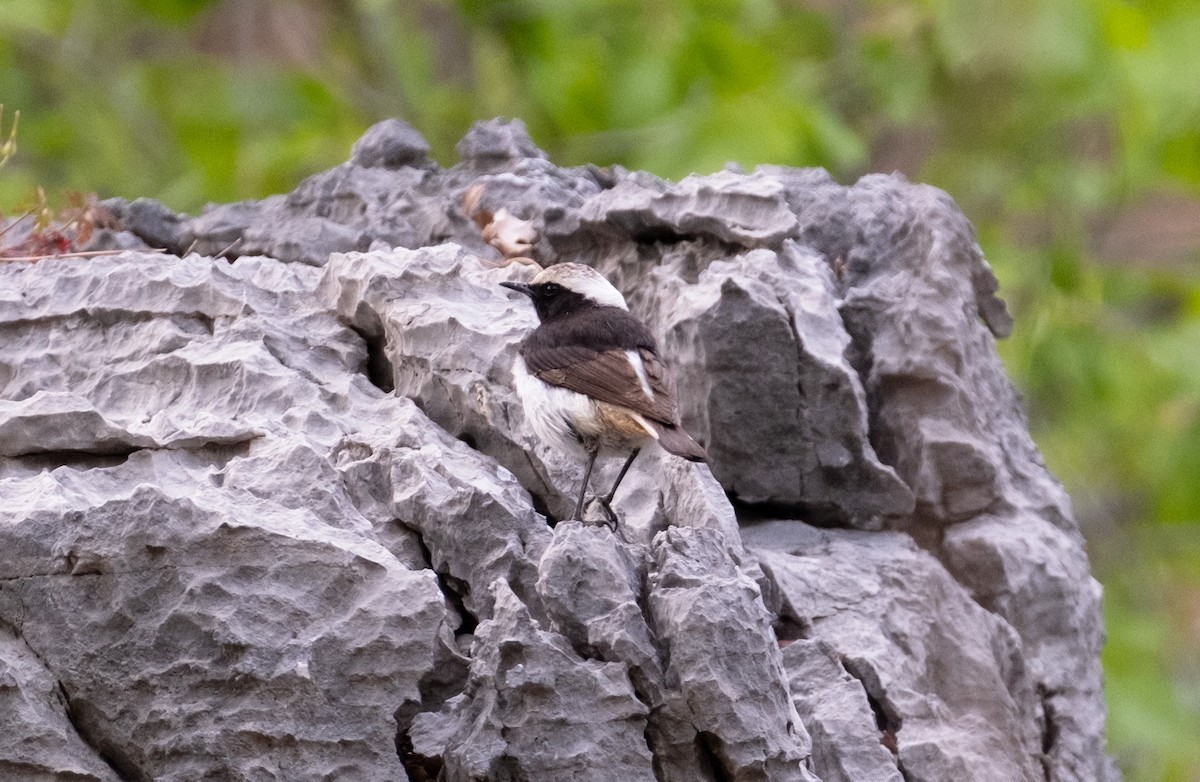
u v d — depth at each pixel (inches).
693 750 307.7
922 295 449.1
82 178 1022.4
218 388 393.7
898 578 414.3
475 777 292.7
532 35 995.9
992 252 951.0
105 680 297.1
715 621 306.0
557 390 377.4
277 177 983.6
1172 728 851.4
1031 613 440.8
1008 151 960.9
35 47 1065.5
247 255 513.0
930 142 1055.6
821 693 366.0
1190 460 966.4
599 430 375.6
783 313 417.1
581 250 499.5
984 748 389.4
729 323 416.5
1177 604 1025.5
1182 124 941.2
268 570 302.2
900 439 445.1
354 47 1094.4
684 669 303.7
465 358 400.2
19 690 289.9
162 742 295.4
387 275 416.2
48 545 299.1
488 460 386.3
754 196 450.3
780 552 418.0
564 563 313.0
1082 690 444.5
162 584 298.2
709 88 941.2
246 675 294.4
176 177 1047.0
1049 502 473.7
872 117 1047.0
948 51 882.8
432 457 363.6
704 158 867.4
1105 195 1007.6
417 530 350.3
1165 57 912.3
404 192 527.8
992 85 932.6
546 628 333.4
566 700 299.3
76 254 469.7
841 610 398.0
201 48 1137.4
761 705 308.8
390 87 1052.5
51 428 351.9
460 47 1068.5
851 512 437.4
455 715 311.6
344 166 538.0
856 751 353.1
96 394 401.4
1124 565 1011.3
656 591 315.0
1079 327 965.8
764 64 939.3
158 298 419.2
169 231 534.6
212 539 299.9
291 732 294.4
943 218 475.5
